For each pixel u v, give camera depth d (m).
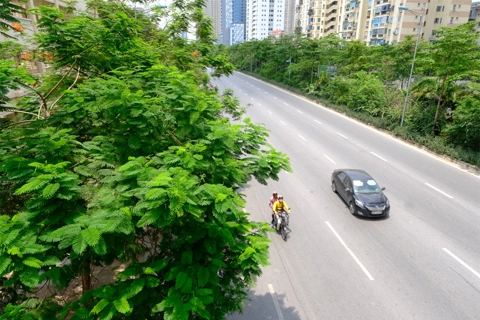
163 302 4.04
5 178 4.11
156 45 12.20
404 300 8.36
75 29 6.68
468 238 10.98
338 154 19.38
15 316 4.19
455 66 19.11
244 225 5.18
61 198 3.87
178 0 14.86
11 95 10.23
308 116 29.45
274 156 6.49
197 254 4.73
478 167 16.69
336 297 8.51
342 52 39.25
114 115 5.19
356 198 12.53
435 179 15.71
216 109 6.91
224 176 5.34
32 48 9.61
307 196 14.36
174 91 5.87
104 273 8.16
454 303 8.25
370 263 9.80
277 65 52.62
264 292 8.71
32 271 3.51
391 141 21.86
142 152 5.46
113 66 7.52
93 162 4.89
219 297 4.88
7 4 5.52
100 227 3.64
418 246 10.59
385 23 52.44
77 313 4.05
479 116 16.73
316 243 10.88
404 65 28.52
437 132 21.03
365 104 27.92
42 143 4.59
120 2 13.73
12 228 3.67
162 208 3.71
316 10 78.38
